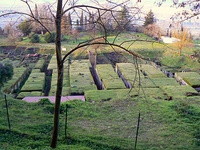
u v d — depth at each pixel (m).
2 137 8.63
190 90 23.36
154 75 30.84
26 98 19.27
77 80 29.28
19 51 42.47
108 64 38.44
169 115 11.97
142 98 14.74
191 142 9.50
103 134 9.98
